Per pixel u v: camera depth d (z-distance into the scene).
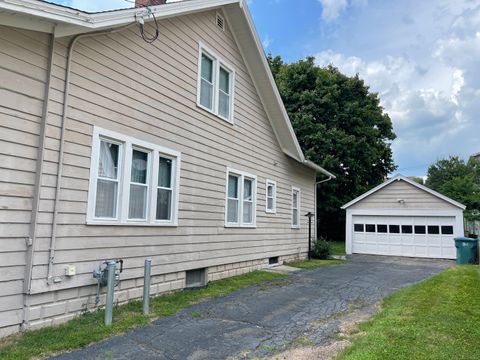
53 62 5.21
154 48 7.22
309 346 4.56
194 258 8.23
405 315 5.61
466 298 6.90
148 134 6.95
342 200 26.25
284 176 13.70
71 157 5.42
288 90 26.23
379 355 3.88
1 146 4.58
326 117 25.94
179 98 7.90
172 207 7.61
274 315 6.05
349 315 6.11
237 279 9.41
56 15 4.84
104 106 6.03
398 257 17.47
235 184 10.39
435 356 3.87
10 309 4.63
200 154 8.58
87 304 5.67
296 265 13.01
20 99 4.81
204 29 8.95
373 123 27.34
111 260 6.00
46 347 4.27
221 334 5.02
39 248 4.94
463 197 32.03
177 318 5.70
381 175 29.61
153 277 7.06
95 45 5.92
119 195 6.30
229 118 10.05
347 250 18.91
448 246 16.84
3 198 4.57
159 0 8.00
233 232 9.96
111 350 4.33
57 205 5.18
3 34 4.67
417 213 17.59
